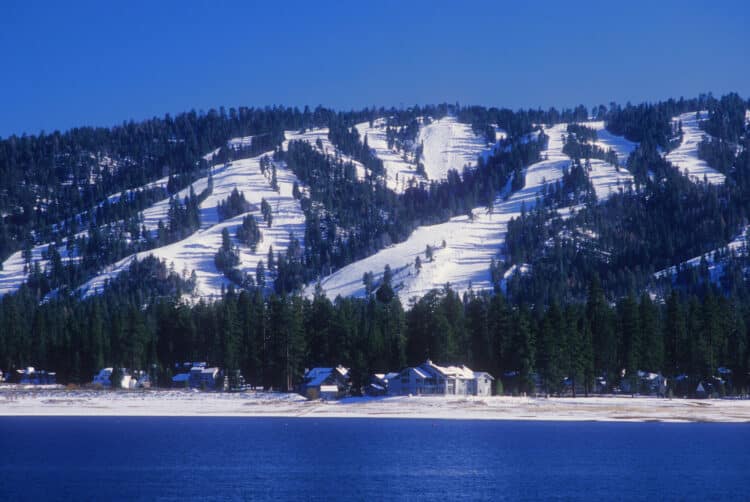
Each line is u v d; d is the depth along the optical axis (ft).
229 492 440.86
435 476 489.67
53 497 428.15
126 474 490.49
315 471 501.97
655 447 612.29
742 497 439.22
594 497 436.76
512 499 428.97
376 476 487.61
